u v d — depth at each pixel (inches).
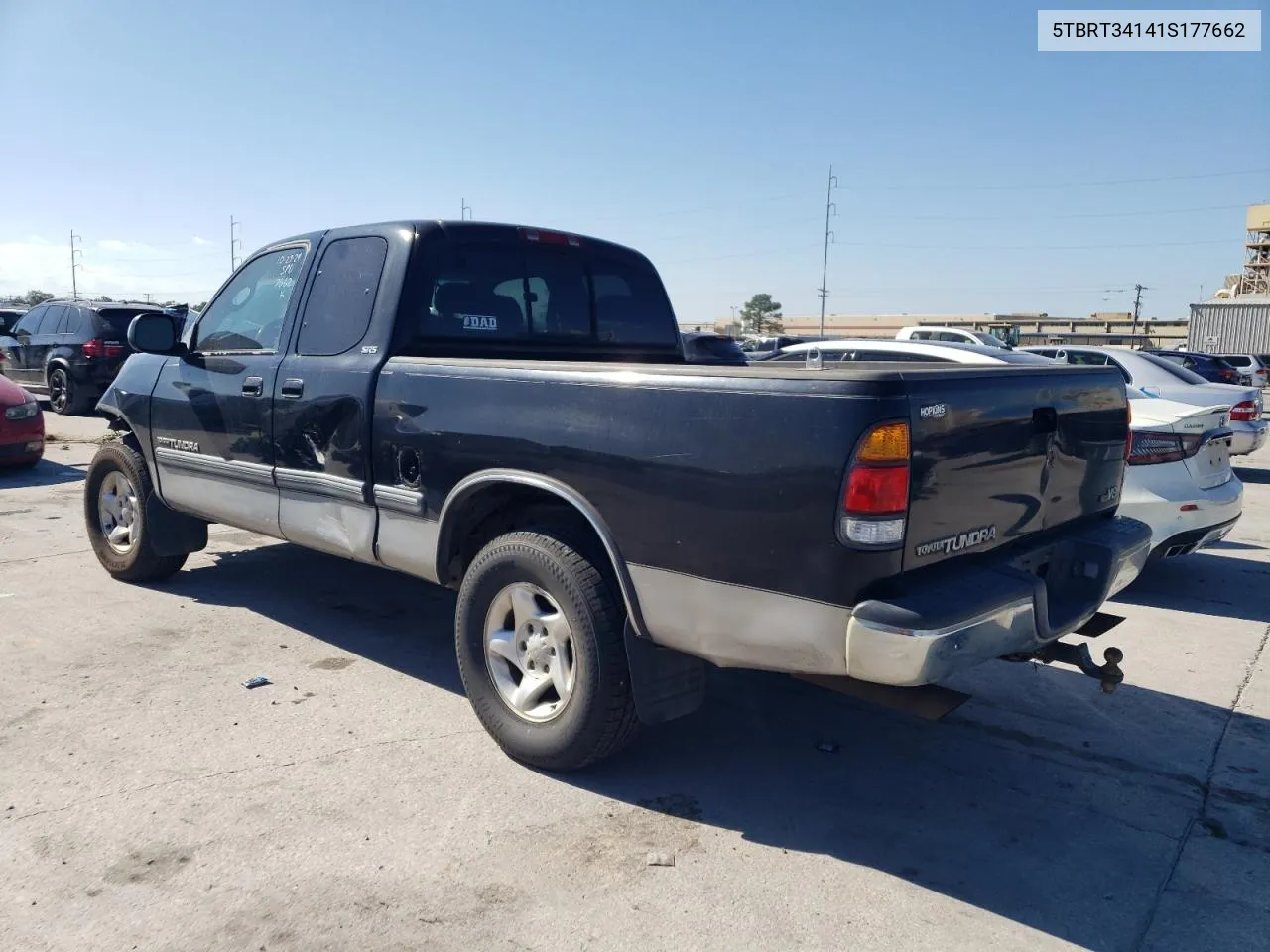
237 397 196.1
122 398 231.1
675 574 128.2
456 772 147.6
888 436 111.0
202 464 207.6
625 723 140.6
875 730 168.7
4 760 147.1
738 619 122.6
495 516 162.7
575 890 118.3
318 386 177.8
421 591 240.5
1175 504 245.4
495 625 153.2
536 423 142.7
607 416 134.3
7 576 247.4
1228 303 1675.7
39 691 173.5
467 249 181.6
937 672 112.4
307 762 149.2
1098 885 123.0
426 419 157.9
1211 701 184.1
